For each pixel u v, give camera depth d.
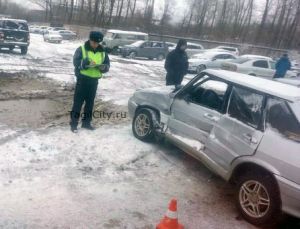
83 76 6.80
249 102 4.93
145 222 4.35
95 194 4.83
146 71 19.77
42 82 12.30
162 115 6.53
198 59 22.06
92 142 6.60
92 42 6.72
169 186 5.38
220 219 4.63
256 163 4.46
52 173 5.23
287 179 4.12
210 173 6.00
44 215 4.21
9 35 19.78
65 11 72.81
